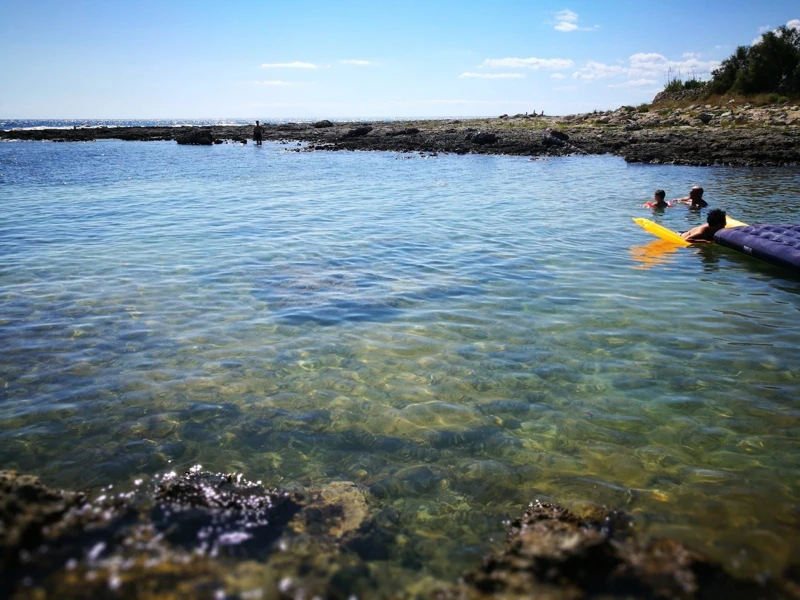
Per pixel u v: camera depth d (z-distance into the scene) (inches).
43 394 224.2
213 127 3120.1
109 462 180.2
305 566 130.1
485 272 405.7
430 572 134.6
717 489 168.9
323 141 2078.0
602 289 365.7
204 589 110.3
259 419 210.1
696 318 312.5
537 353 268.8
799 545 142.1
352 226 575.2
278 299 344.2
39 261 426.6
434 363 258.5
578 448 193.3
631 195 774.5
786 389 231.6
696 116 1843.0
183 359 259.3
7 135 2474.2
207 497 155.7
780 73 2192.4
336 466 182.5
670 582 117.2
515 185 898.1
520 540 133.3
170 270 404.8
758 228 466.9
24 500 127.3
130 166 1241.4
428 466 183.2
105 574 109.7
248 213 652.1
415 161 1362.0
